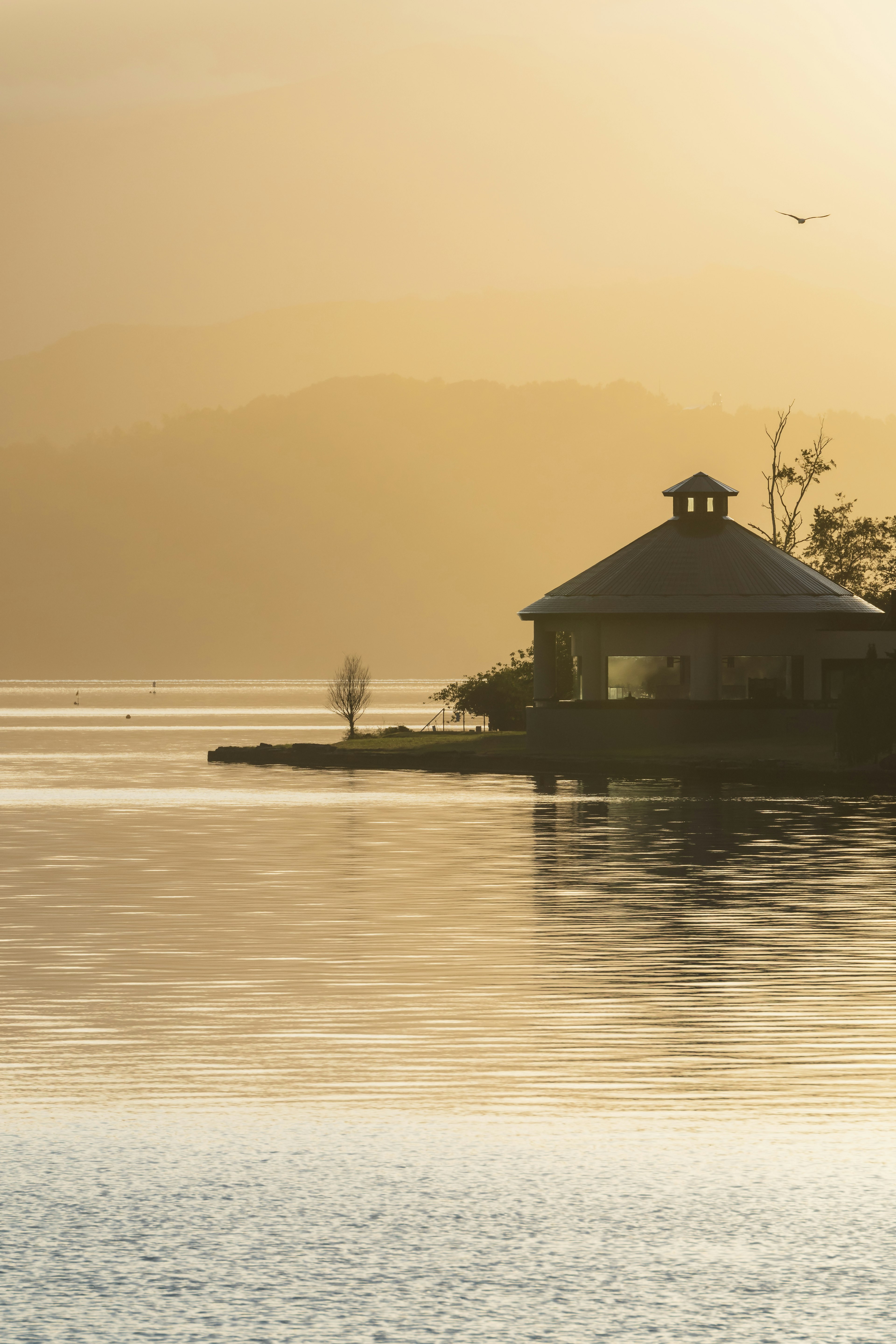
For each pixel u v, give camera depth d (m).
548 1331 27.47
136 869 107.38
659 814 153.88
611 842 124.75
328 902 89.00
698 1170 36.78
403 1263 30.70
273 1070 47.38
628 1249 31.47
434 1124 40.94
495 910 85.19
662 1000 58.75
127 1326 27.70
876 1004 58.00
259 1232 32.44
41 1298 28.94
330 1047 50.69
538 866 107.50
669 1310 28.41
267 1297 28.98
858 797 179.50
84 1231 32.50
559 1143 39.12
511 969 65.94
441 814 155.75
